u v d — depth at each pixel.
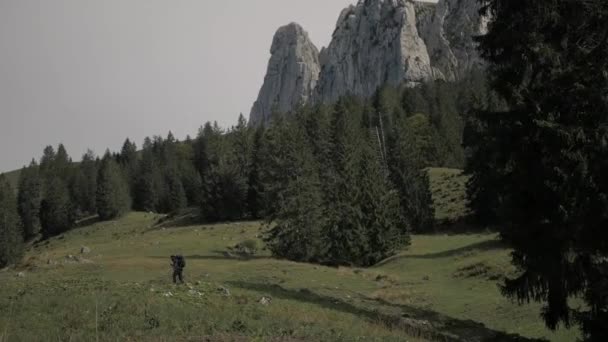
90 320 15.60
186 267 40.16
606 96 20.12
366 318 21.20
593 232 19.08
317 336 15.32
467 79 184.75
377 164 73.75
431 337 19.08
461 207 83.19
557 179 20.97
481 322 24.97
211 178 108.62
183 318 16.33
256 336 14.67
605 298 18.92
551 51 21.53
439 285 36.72
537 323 24.66
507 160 22.89
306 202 59.72
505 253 42.94
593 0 20.92
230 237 76.88
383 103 146.88
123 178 163.38
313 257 59.03
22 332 13.93
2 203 123.88
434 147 121.75
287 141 82.62
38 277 31.41
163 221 116.62
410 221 77.62
